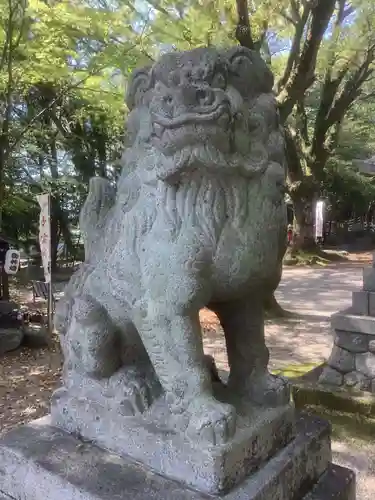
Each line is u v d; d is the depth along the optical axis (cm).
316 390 319
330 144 1028
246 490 105
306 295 745
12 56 475
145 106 116
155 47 436
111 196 138
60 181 913
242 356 129
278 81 518
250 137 109
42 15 436
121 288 116
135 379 125
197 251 107
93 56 445
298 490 121
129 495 104
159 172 106
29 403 336
